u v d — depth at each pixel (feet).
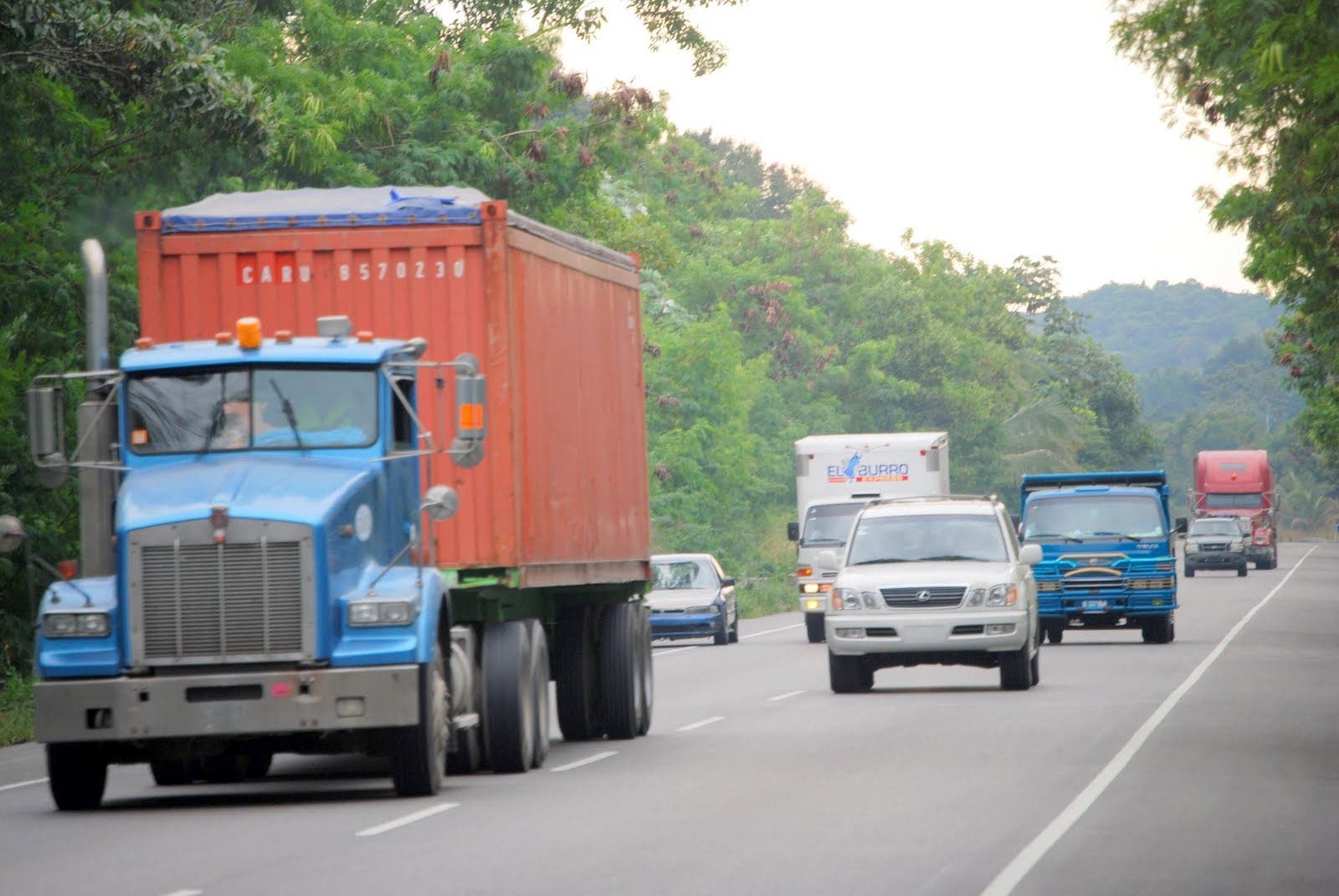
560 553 158.81
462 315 147.64
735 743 166.40
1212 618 397.19
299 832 113.70
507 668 145.89
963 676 255.91
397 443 135.54
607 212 469.16
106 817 125.39
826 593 351.46
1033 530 312.09
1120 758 147.33
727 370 588.09
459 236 147.74
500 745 144.77
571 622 174.91
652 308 636.48
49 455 131.64
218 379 134.41
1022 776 135.64
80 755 128.36
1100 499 313.53
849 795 126.62
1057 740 162.09
